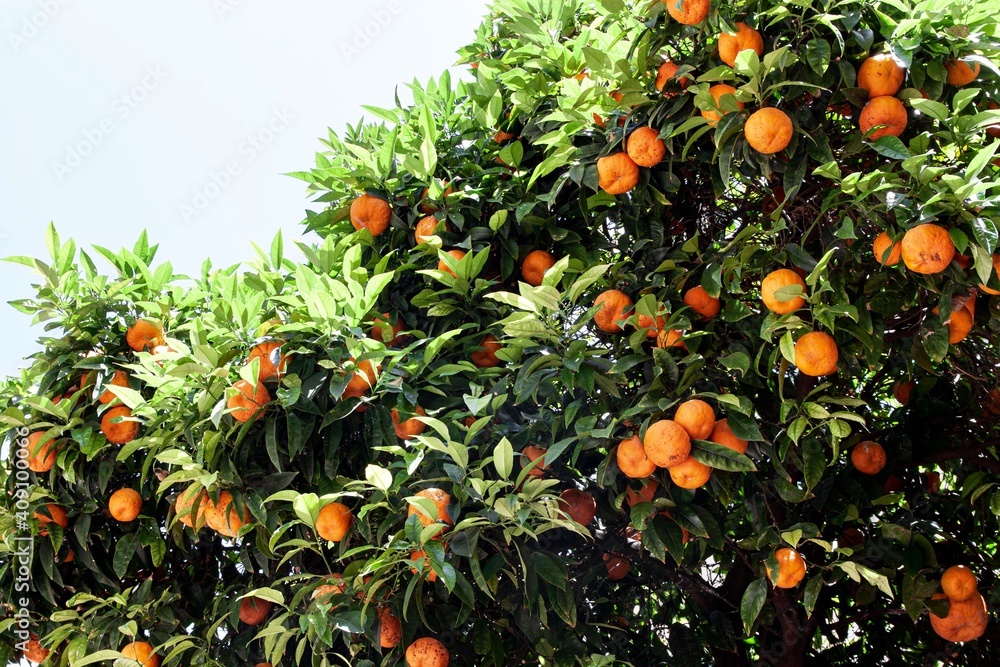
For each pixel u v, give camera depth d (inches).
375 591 127.0
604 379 127.8
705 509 129.2
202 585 143.8
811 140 125.6
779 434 127.1
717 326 131.6
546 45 146.1
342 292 129.6
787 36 126.9
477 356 135.5
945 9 126.3
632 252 133.6
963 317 125.7
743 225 139.6
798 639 138.7
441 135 145.5
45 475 141.3
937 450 138.9
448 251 136.6
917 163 119.2
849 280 128.4
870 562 132.6
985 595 135.4
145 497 138.6
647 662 146.6
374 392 128.6
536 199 137.3
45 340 139.5
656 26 130.3
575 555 139.5
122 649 136.9
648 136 129.3
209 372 127.9
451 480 125.3
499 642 132.0
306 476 130.7
